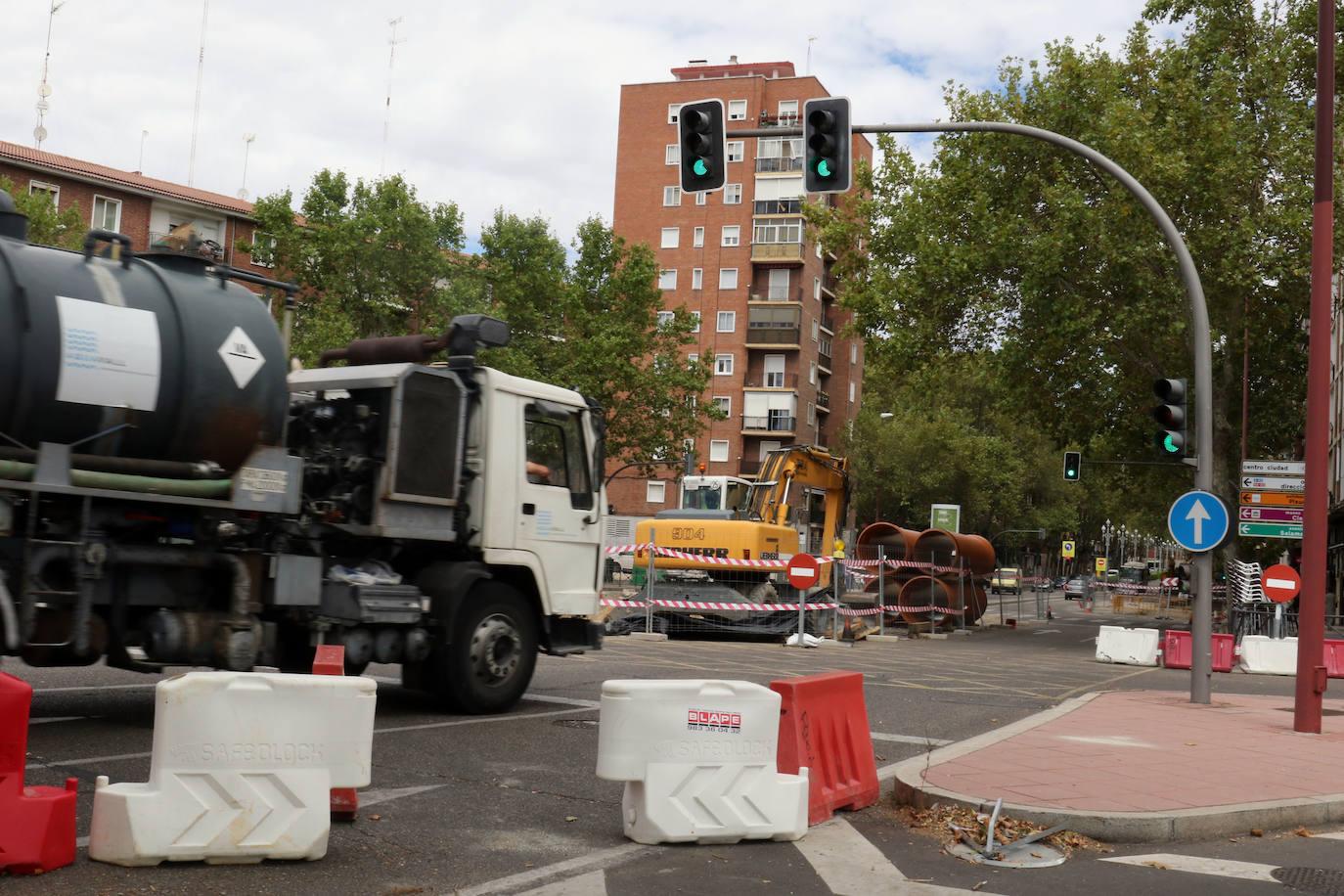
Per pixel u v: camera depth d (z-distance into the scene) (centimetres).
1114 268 2931
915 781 720
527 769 767
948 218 3161
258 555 850
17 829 478
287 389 841
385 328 4819
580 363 4953
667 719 591
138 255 799
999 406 3462
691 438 6931
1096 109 3019
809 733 662
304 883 493
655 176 7169
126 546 776
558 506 1083
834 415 7738
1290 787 752
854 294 3350
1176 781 759
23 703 483
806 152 1378
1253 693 1545
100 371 734
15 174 4694
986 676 1667
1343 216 2941
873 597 2803
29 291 714
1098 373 3216
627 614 2289
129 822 498
